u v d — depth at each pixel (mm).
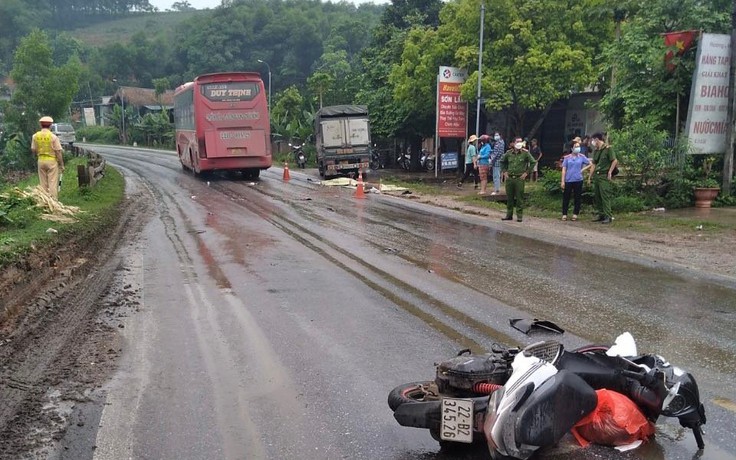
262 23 102125
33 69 38000
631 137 15922
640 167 15812
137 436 4160
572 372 3695
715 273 8930
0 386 4926
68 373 5223
